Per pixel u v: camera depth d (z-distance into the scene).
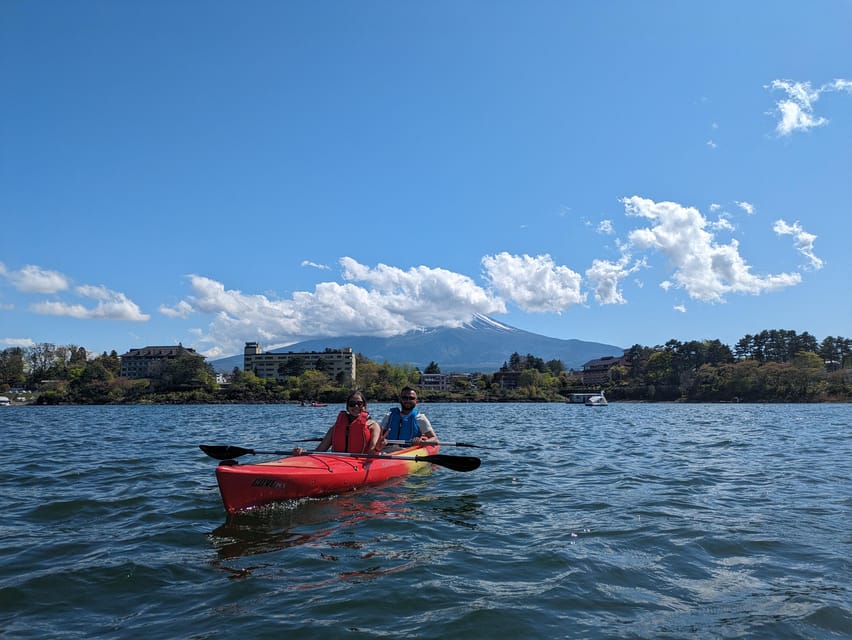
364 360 193.25
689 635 3.79
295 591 4.57
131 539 6.11
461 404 121.19
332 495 8.38
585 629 3.88
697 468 11.52
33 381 149.38
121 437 20.42
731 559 5.36
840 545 5.77
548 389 147.38
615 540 5.99
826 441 18.23
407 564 5.23
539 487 9.20
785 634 3.80
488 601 4.34
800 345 151.00
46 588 4.66
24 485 9.42
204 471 10.90
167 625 3.95
